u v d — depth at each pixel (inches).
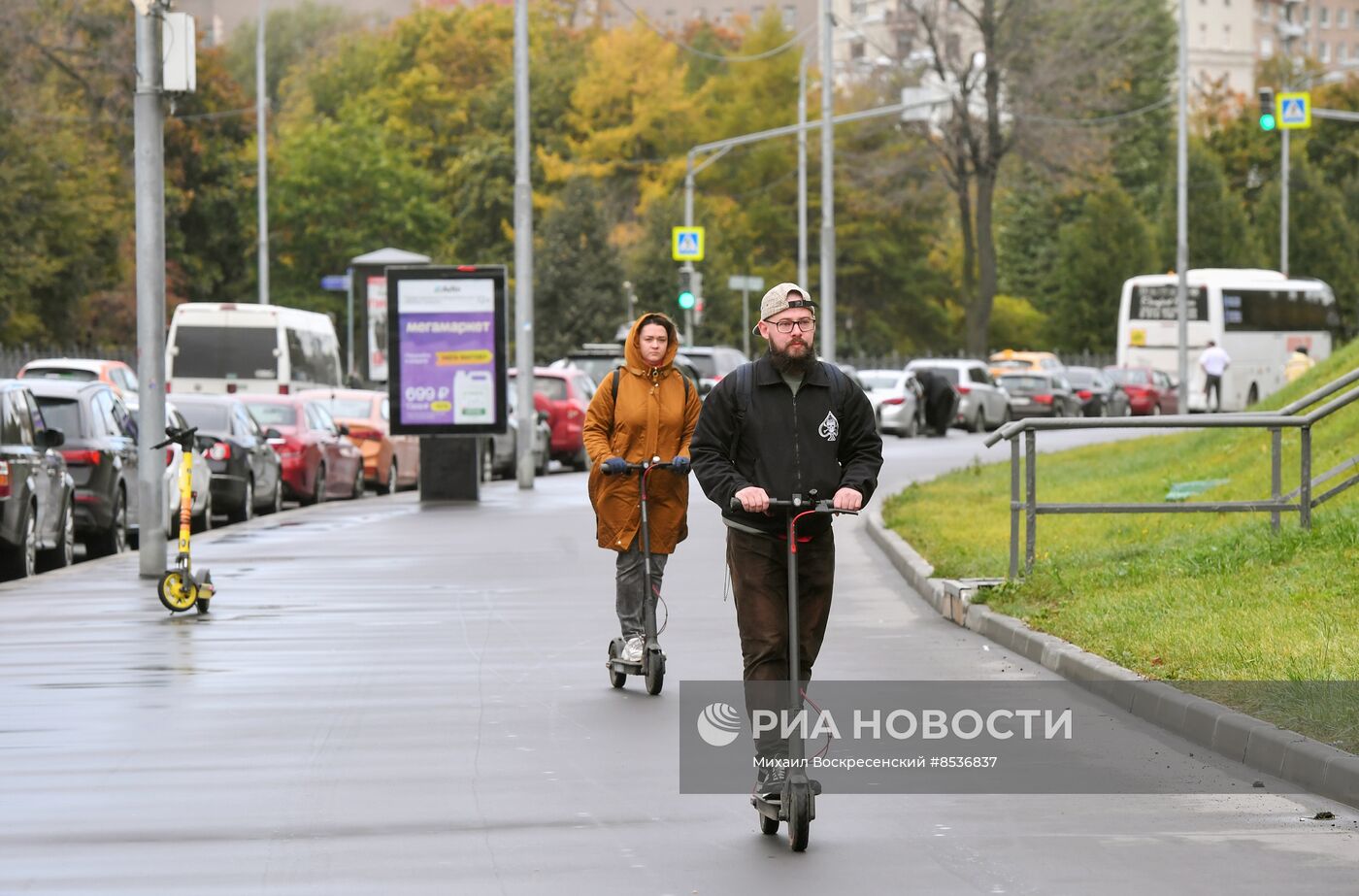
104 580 2149.4
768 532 933.2
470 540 2625.5
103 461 2476.6
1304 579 1590.8
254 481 3125.0
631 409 1350.9
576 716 1250.6
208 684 1389.0
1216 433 3004.4
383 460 3937.0
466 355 3415.4
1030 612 1610.5
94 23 6840.6
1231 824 940.6
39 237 6441.9
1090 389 7106.3
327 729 1206.3
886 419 5777.6
